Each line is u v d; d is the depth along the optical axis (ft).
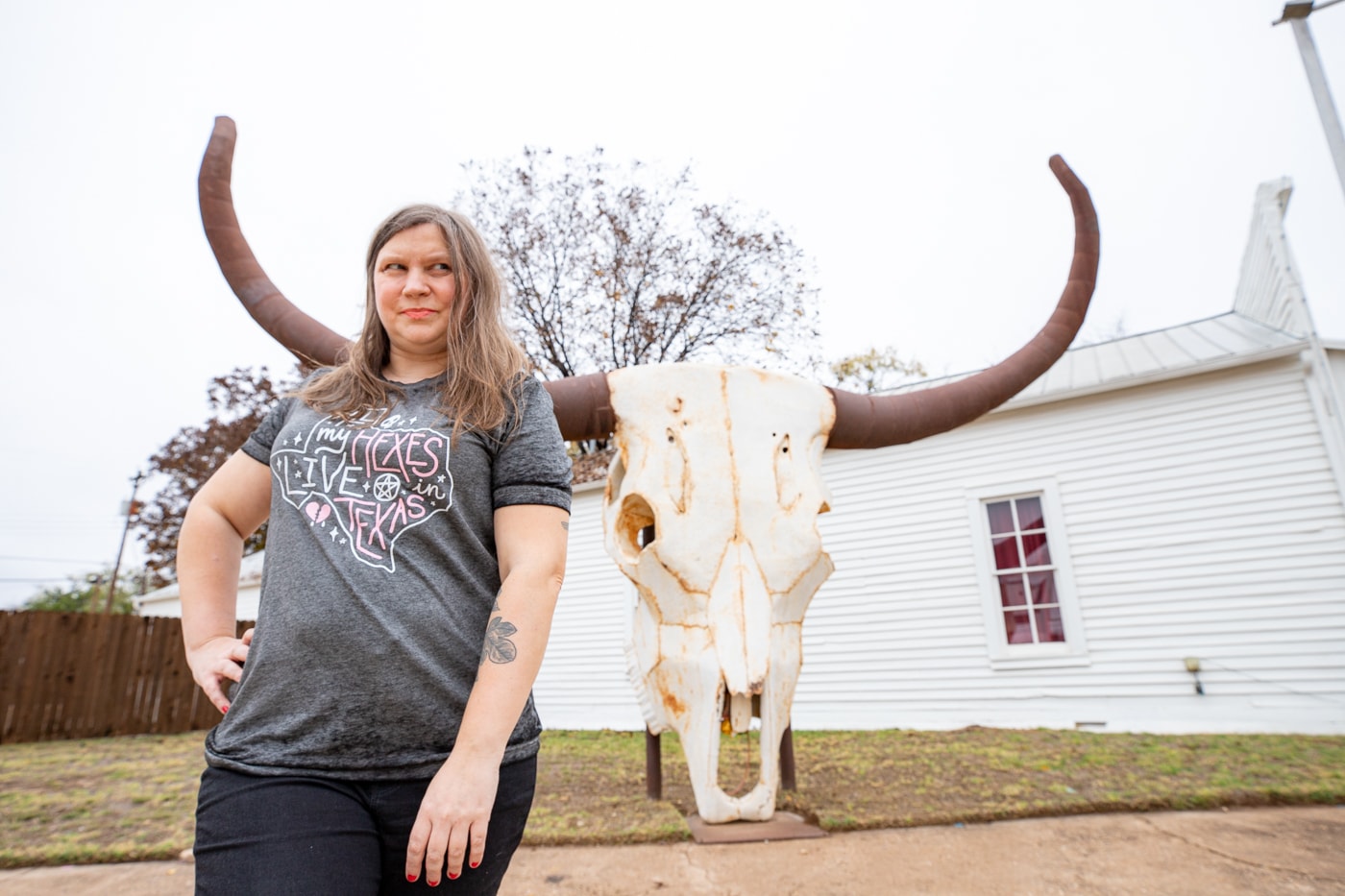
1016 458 27.61
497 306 4.64
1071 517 26.48
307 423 4.24
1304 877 9.50
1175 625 24.59
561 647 34.45
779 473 12.52
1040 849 10.87
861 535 29.40
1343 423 23.31
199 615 4.21
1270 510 23.97
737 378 13.16
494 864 3.75
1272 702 23.03
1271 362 24.52
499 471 4.15
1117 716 24.72
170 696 32.86
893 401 14.10
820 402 13.53
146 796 15.23
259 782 3.42
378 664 3.60
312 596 3.70
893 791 14.29
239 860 3.23
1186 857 10.37
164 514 66.08
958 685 26.99
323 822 3.34
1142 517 25.57
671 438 12.60
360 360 4.55
